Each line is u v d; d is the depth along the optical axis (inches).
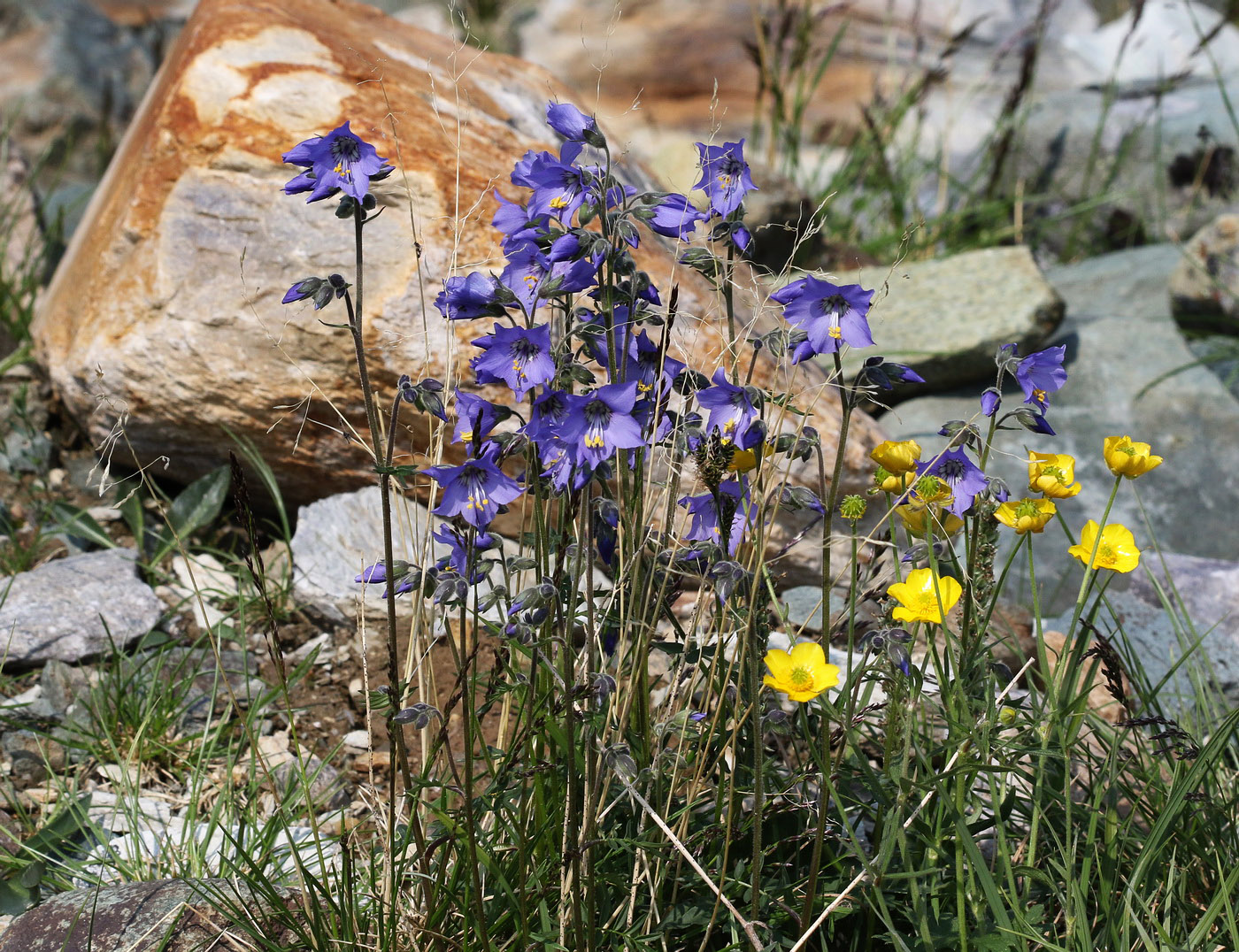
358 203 46.8
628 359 48.4
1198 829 51.3
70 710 56.9
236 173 61.0
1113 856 49.6
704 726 49.9
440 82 66.1
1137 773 52.3
